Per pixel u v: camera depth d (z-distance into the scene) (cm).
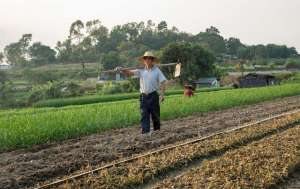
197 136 1528
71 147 1396
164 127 1778
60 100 5084
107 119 1852
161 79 1558
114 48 17412
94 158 1179
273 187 927
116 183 937
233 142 1330
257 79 8644
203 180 928
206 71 8819
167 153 1208
